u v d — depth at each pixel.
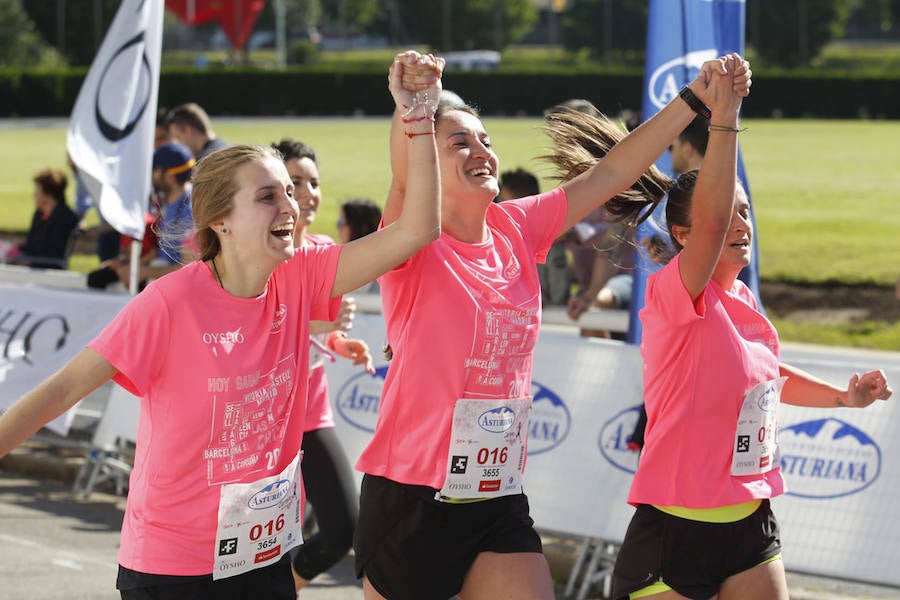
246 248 5.16
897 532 8.76
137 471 5.20
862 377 6.61
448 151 6.01
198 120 14.60
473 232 6.14
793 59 109.81
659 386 6.17
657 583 6.16
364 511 6.23
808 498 9.01
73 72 78.38
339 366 10.76
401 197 5.96
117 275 13.20
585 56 116.81
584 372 9.72
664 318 6.09
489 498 6.07
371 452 6.18
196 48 127.75
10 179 39.44
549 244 6.61
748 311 6.32
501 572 6.04
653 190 7.13
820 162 46.25
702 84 5.81
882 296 20.84
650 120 6.54
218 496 5.14
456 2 124.81
